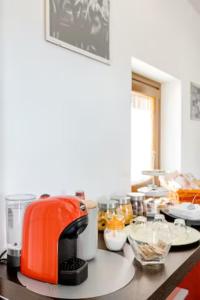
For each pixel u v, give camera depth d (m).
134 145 2.10
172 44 2.20
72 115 1.28
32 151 1.10
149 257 0.87
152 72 2.08
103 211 1.26
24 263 0.81
